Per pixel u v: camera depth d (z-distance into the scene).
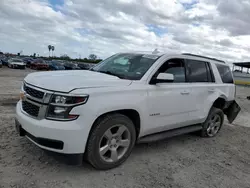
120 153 3.28
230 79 5.74
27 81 3.19
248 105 12.03
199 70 4.66
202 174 3.37
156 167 3.41
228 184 3.17
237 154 4.41
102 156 3.01
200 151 4.32
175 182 3.04
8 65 35.22
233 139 5.43
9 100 7.16
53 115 2.67
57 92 2.68
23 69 33.44
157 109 3.61
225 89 5.33
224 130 6.23
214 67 5.14
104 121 2.92
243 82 30.97
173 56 4.07
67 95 2.64
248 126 7.04
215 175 3.39
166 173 3.26
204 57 5.00
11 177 2.71
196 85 4.42
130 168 3.28
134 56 4.12
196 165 3.66
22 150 3.44
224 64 5.62
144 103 3.36
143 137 3.65
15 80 15.35
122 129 3.18
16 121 3.16
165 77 3.43
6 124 4.59
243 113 9.37
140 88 3.32
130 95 3.16
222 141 5.15
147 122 3.50
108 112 3.03
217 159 4.03
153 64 3.71
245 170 3.71
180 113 4.10
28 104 2.98
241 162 4.03
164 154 3.96
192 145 4.61
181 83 4.12
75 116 2.65
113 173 3.07
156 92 3.55
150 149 4.11
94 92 2.78
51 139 2.62
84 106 2.68
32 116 2.84
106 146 3.06
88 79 3.09
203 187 3.01
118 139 3.20
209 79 4.95
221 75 5.37
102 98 2.84
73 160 2.73
